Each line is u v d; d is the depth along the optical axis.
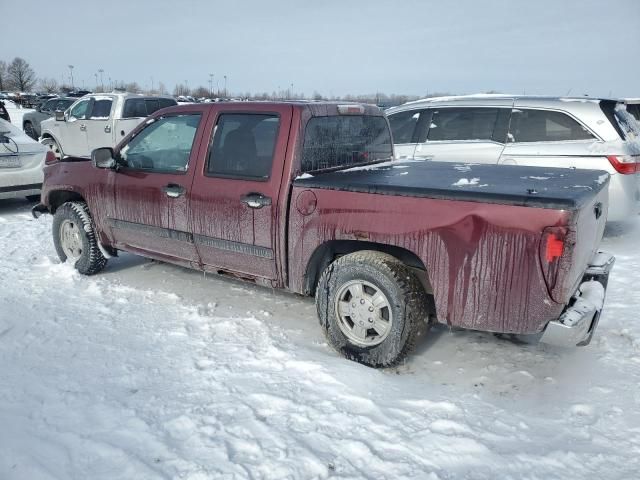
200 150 4.33
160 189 4.57
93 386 3.31
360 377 3.42
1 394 3.21
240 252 4.17
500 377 3.52
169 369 3.53
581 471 2.59
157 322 4.30
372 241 3.46
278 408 3.07
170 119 4.66
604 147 6.22
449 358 3.79
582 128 6.36
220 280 5.36
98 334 4.07
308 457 2.64
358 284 3.62
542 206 2.90
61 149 13.89
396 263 3.48
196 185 4.31
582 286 3.49
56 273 5.51
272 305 4.72
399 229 3.35
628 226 7.70
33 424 2.91
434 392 3.31
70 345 3.88
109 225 5.14
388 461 2.64
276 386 3.31
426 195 3.25
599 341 4.04
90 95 13.21
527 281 3.00
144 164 4.84
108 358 3.68
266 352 3.77
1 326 4.19
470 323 3.23
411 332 3.45
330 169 4.17
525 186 3.31
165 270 5.68
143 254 5.01
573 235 2.88
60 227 5.62
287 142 3.85
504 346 3.97
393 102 21.89
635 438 2.85
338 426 2.91
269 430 2.86
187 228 4.45
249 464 2.60
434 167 4.44
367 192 3.46
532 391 3.34
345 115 4.39
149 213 4.72
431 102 7.44
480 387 3.39
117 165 4.95
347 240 3.66
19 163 8.39
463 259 3.16
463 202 3.14
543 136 6.58
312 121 3.98
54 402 3.12
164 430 2.86
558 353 3.86
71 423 2.92
